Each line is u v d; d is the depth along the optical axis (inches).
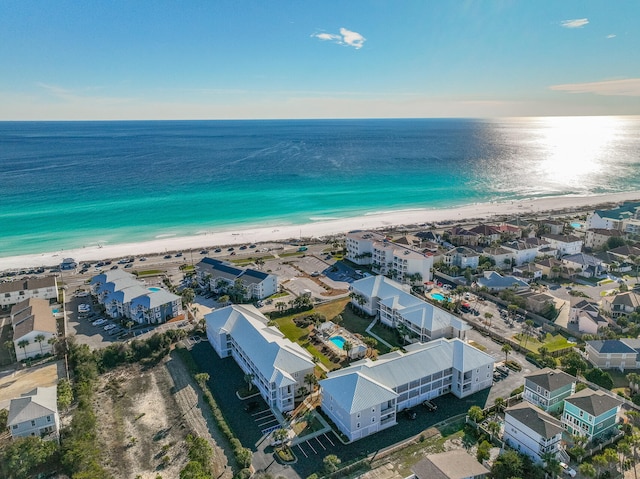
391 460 2977.4
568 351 4296.3
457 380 3698.3
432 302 5521.7
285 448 3085.6
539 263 6530.5
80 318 5182.1
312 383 3698.3
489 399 3659.0
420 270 6107.3
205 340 4658.0
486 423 3326.8
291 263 7160.4
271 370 3563.0
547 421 2915.8
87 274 6584.6
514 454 2805.1
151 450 3093.0
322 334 4712.1
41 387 3644.2
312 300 5644.7
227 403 3607.3
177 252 7632.9
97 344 4559.5
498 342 4537.4
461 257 6752.0
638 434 3038.9
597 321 4571.9
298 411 3511.3
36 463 2849.4
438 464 2667.3
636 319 4717.0
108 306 5201.8
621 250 6988.2
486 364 3759.8
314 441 3169.3
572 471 2805.1
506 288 5718.5
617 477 2758.4
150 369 4131.4
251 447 3105.3
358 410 3137.3
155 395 3735.2
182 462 2979.8
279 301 5590.6
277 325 4923.7
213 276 5954.7
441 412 3508.9
